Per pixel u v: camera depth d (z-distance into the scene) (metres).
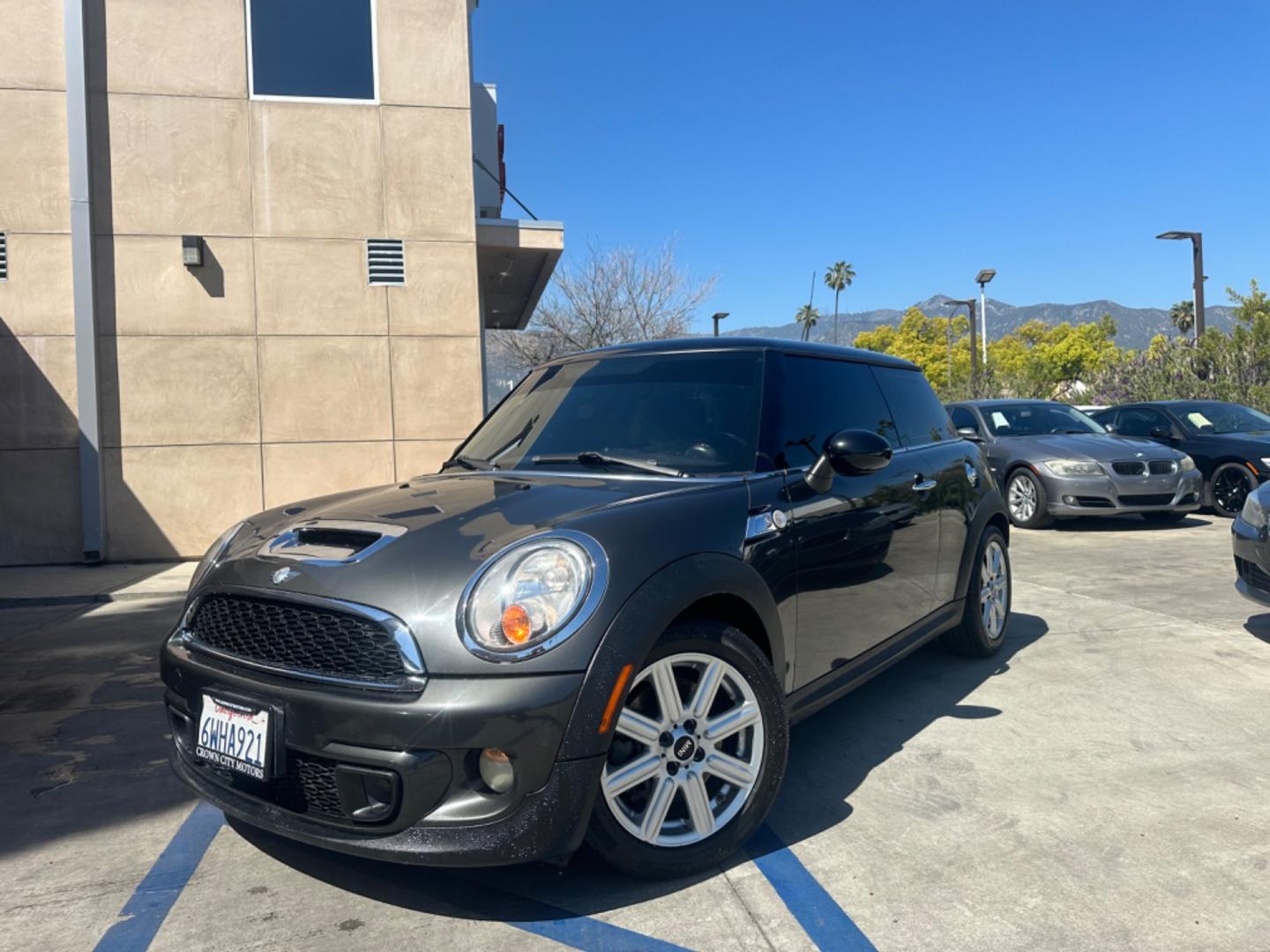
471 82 10.34
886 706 4.01
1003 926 2.28
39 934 2.34
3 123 8.98
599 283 23.64
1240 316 16.66
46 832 2.98
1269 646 4.81
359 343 9.78
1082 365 59.12
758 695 2.61
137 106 9.22
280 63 9.62
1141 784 3.13
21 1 9.01
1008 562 4.89
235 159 9.45
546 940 2.25
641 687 2.44
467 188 10.05
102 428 9.18
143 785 3.40
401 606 2.20
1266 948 2.16
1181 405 10.95
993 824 2.85
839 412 3.62
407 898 2.47
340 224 9.72
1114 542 8.54
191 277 9.37
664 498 2.64
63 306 9.09
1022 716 3.85
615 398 3.41
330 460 9.73
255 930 2.33
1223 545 8.19
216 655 2.48
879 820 2.89
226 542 2.92
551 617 2.17
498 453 3.42
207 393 9.41
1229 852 2.63
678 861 2.45
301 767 2.29
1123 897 2.40
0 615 6.88
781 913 2.36
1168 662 4.59
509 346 24.30
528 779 2.12
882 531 3.48
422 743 2.11
